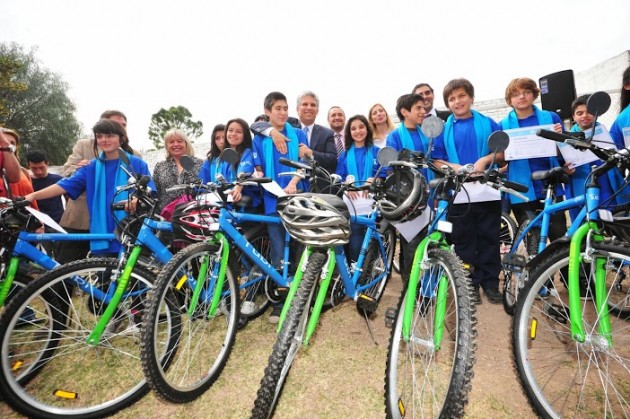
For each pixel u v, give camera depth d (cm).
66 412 166
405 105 281
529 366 145
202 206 206
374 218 246
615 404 161
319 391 184
